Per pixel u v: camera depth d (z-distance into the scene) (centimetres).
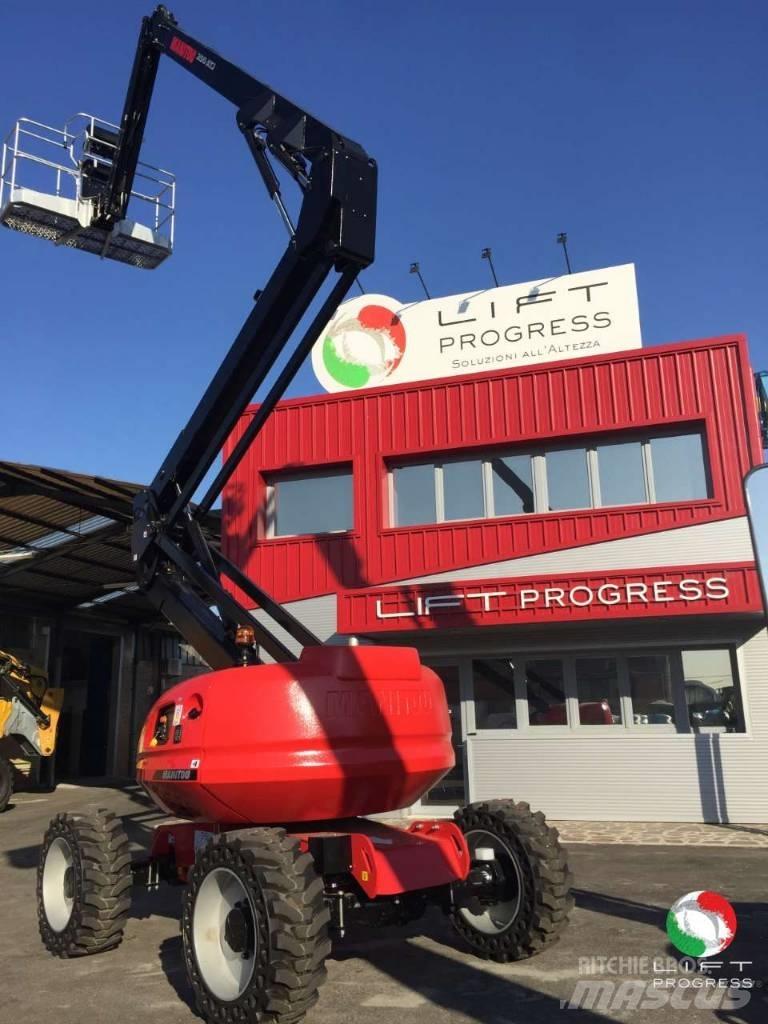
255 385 633
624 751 1186
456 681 1306
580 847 962
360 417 1406
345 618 1244
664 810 1155
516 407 1326
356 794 514
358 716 513
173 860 630
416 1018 443
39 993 504
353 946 589
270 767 489
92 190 953
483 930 559
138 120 884
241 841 459
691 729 1185
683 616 1119
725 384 1227
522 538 1282
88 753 2345
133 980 528
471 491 1350
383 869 477
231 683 514
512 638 1270
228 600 622
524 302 1424
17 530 1677
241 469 1452
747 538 1178
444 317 1457
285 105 609
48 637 2150
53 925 600
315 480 1439
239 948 452
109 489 1450
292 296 611
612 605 1119
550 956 546
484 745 1248
